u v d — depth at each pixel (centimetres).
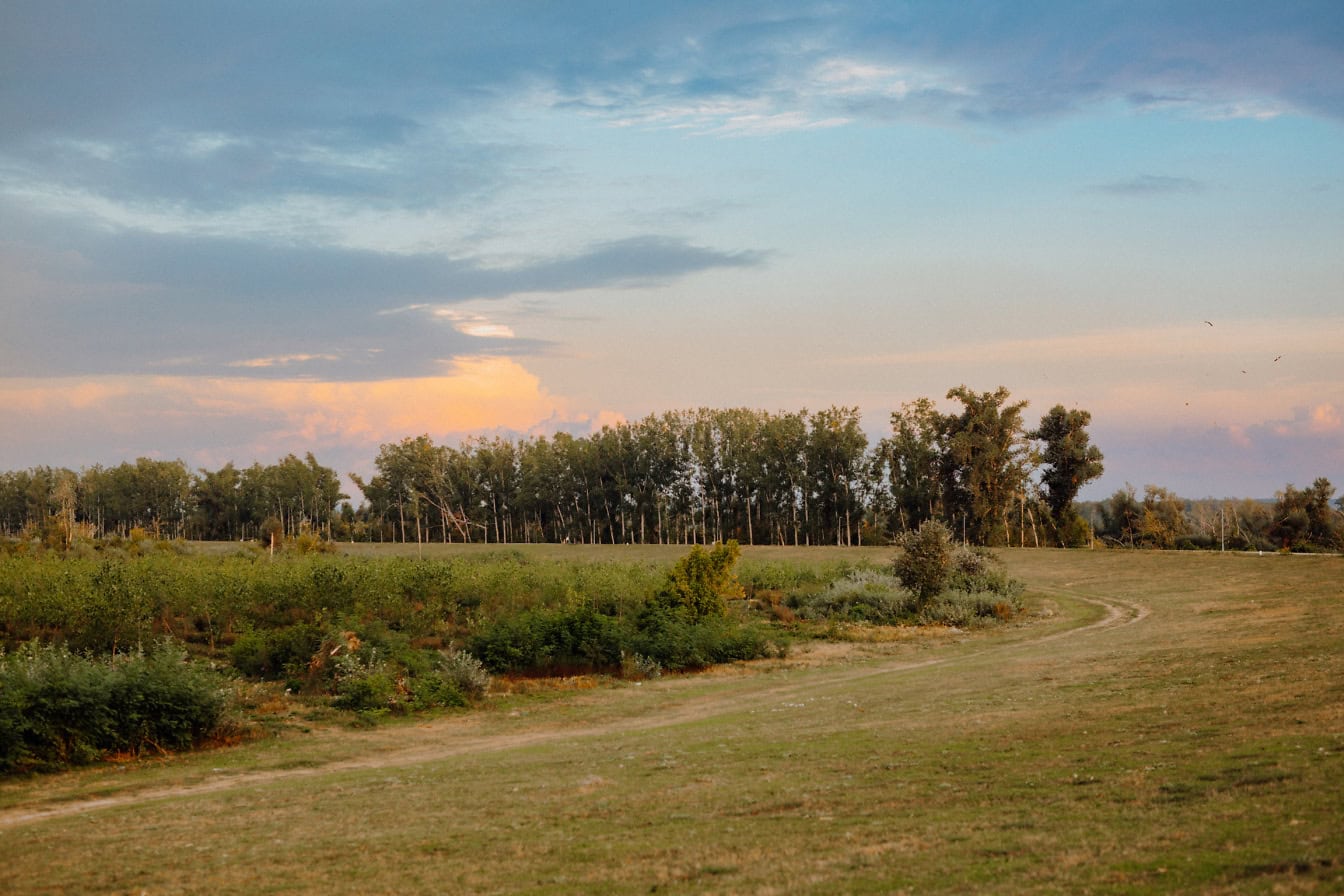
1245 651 2392
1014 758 1379
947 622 4888
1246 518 11538
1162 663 2370
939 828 1021
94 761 2153
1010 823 1009
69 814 1680
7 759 2005
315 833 1309
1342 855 747
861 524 11944
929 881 823
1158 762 1222
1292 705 1509
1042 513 10769
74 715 2153
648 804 1316
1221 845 825
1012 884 784
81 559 5572
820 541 12200
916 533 5506
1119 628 4012
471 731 2586
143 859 1210
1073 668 2552
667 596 4344
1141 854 830
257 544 8506
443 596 4584
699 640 3812
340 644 3250
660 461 13250
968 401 10575
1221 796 1005
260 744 2402
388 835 1251
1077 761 1302
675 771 1594
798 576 6475
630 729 2453
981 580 5588
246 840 1293
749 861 960
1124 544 11906
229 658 3594
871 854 937
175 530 15325
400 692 2922
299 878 1062
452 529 14338
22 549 6775
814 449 11962
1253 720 1427
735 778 1471
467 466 14488
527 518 14425
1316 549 9806
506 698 3094
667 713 2758
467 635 4250
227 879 1079
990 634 4444
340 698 2903
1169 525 11681
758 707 2608
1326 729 1290
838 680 3192
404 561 5006
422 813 1400
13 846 1341
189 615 4153
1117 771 1202
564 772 1702
